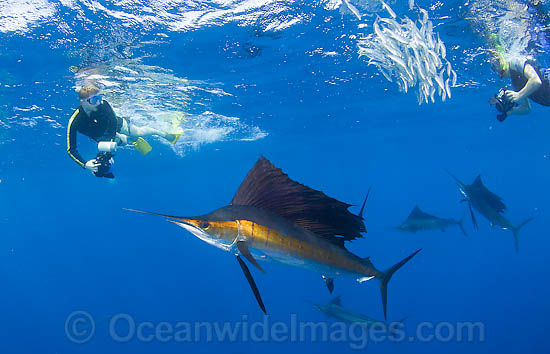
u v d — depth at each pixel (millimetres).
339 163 45031
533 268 36812
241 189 1807
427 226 10375
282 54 10250
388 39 6781
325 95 14945
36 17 7371
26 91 10914
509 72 6086
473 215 6586
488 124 25797
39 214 60344
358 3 7723
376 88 14336
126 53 9102
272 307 31156
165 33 8469
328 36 9219
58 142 17812
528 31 7887
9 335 34125
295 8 7891
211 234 1539
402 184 90125
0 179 27562
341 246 1838
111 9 7422
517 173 82875
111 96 11883
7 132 15477
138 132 7684
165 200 76688
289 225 1729
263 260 1708
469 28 8672
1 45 8164
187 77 11250
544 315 22688
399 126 24156
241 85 12664
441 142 33375
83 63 9352
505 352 19016
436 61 6570
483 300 28500
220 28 8539
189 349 24453
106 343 26953
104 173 5652
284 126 20828
